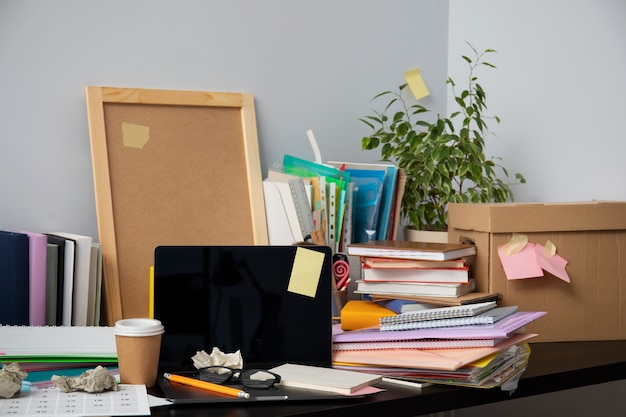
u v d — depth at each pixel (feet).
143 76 6.41
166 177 6.29
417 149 6.89
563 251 5.92
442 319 4.91
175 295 4.95
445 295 5.45
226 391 4.28
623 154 6.77
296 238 6.36
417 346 4.91
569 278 5.88
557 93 7.28
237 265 5.07
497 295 5.67
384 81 7.84
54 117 6.03
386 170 6.82
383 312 5.41
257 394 4.25
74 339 4.82
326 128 7.46
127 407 3.95
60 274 5.32
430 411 4.51
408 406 4.42
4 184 5.85
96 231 6.26
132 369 4.43
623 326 6.07
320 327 5.08
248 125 6.75
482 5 7.96
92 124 6.03
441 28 8.27
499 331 4.68
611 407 6.97
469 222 6.00
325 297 5.13
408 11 7.99
